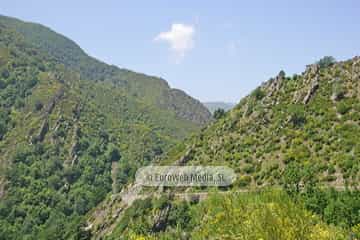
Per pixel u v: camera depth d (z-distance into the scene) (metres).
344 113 98.31
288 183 77.69
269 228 22.81
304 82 116.56
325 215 52.34
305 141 95.94
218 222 26.91
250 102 124.50
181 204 94.56
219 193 34.53
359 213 50.75
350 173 77.00
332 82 110.56
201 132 139.38
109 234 111.69
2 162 187.88
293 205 24.20
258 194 27.80
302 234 22.88
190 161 116.44
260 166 95.56
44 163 191.50
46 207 168.00
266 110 115.94
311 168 82.19
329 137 92.75
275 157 96.00
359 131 90.25
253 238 23.06
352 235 40.12
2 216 157.50
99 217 132.38
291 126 104.38
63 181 188.25
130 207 115.19
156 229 89.62
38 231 150.75
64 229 138.62
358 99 100.62
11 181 175.12
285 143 99.25
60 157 199.75
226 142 113.50
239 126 118.06
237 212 25.77
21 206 163.75
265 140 105.06
